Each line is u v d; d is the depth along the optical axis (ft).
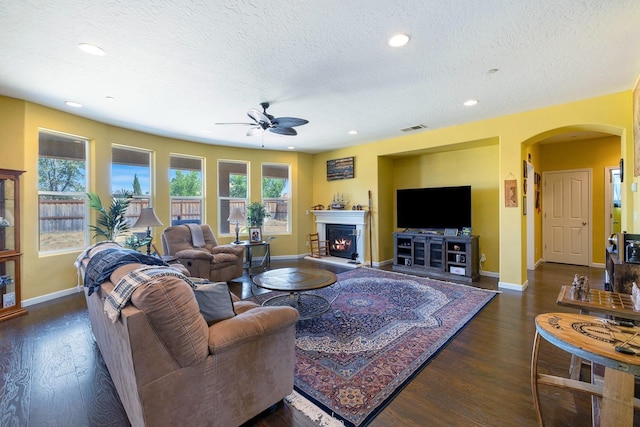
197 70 8.80
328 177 21.99
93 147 13.88
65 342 8.50
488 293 12.90
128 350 4.24
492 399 5.94
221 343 4.80
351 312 10.64
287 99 11.21
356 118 13.73
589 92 10.69
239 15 6.24
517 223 13.39
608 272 10.10
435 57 8.13
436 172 18.35
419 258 17.42
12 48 7.54
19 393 6.21
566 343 4.38
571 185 18.94
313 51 7.77
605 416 4.33
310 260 21.26
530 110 12.71
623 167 10.89
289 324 5.74
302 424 5.32
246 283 14.98
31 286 11.62
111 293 4.72
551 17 6.39
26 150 11.42
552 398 5.97
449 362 7.33
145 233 16.20
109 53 7.82
